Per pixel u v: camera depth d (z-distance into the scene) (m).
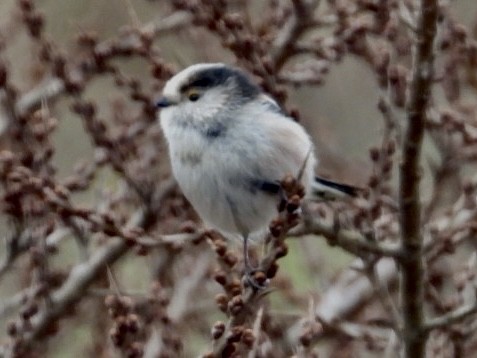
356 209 10.31
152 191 11.93
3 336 13.55
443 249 10.69
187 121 9.94
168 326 10.42
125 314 8.54
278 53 12.41
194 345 13.84
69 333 13.68
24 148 10.23
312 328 8.58
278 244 8.50
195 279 12.80
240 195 9.80
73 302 11.88
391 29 11.20
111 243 12.13
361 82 15.41
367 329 11.70
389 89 10.32
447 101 13.09
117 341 8.43
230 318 8.15
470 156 11.21
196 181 9.92
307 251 13.97
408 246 9.77
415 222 9.72
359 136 15.21
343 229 9.81
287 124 9.92
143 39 11.52
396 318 9.93
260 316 8.09
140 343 9.30
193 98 9.98
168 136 10.12
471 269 10.60
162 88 11.65
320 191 10.43
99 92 15.47
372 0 11.31
